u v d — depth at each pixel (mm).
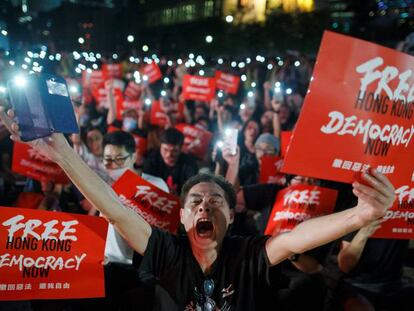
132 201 3686
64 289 2430
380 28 13539
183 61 13555
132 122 8148
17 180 6188
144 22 31641
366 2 14266
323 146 1979
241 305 2287
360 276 4203
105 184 2238
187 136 7059
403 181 2197
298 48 16719
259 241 2373
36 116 1967
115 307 3250
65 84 2061
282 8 17688
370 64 1962
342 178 2041
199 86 8797
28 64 9312
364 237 3414
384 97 2021
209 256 2371
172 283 2348
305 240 2119
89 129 7695
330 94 1940
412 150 2160
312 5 16828
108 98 8359
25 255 2379
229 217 2504
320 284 3688
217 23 21234
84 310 3559
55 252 2420
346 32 15203
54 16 27922
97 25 30234
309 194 3896
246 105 8961
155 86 12656
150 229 2371
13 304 2939
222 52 19922
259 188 4730
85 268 2463
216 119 9625
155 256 2354
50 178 4672
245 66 13430
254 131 6922
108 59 15625
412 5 12719
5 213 2350
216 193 2434
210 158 7113
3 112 2025
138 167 6586
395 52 1990
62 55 12859
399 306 4074
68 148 2104
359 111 1991
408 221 2545
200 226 2389
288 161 1953
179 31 24594
